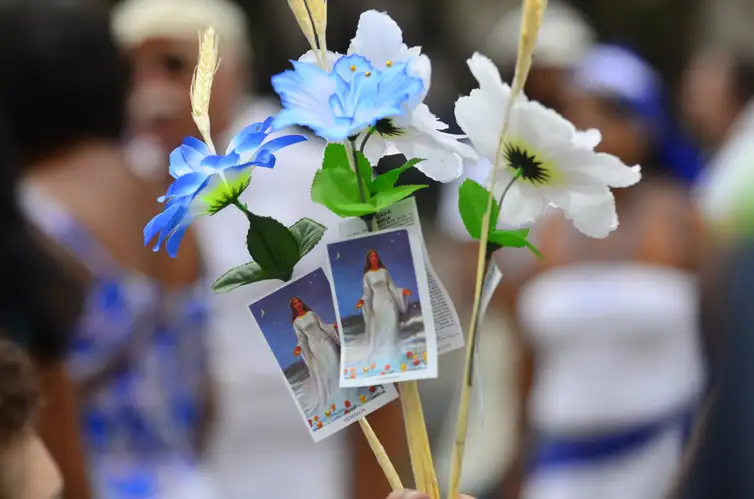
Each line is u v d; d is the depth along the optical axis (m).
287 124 1.57
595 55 4.80
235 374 3.71
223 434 3.76
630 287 4.45
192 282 3.53
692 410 4.44
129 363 3.26
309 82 1.61
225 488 3.79
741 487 3.84
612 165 1.67
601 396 4.46
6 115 3.20
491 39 5.53
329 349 1.73
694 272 4.45
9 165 2.85
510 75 5.20
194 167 1.68
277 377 3.76
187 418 3.42
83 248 3.14
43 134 3.23
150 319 3.30
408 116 1.69
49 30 3.22
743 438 3.84
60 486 2.29
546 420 4.55
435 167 1.79
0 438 2.16
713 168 5.21
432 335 1.69
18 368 2.21
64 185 3.19
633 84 4.61
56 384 2.94
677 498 3.98
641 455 4.47
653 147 4.67
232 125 4.29
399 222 1.74
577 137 1.70
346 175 1.71
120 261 3.27
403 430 3.77
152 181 3.72
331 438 3.86
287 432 3.81
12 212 2.85
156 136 4.14
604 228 1.73
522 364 4.71
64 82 3.20
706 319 4.24
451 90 7.11
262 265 1.74
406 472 3.78
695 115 5.79
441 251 6.87
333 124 1.59
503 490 4.86
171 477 3.33
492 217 1.74
